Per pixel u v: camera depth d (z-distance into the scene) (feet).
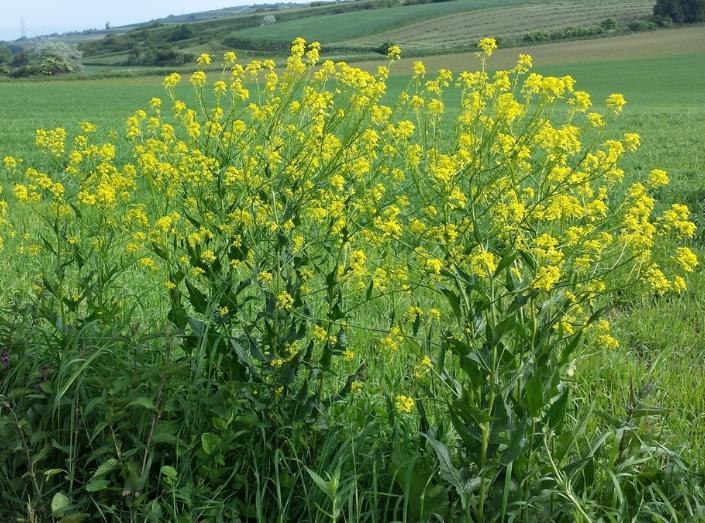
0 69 336.08
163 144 14.20
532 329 9.81
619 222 12.18
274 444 11.32
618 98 11.92
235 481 11.12
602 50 274.98
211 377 11.91
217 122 13.43
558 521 10.55
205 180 12.39
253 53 323.37
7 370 12.50
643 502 10.87
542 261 10.07
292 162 11.82
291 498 11.07
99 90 204.85
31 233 23.85
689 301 20.72
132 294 18.11
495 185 10.82
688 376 15.66
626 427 11.02
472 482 9.83
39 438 11.15
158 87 213.05
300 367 12.35
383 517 10.76
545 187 11.27
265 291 11.53
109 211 13.53
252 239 11.56
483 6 399.03
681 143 68.13
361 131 13.19
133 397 11.07
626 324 18.89
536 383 9.16
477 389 9.83
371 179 13.14
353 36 353.92
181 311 11.80
